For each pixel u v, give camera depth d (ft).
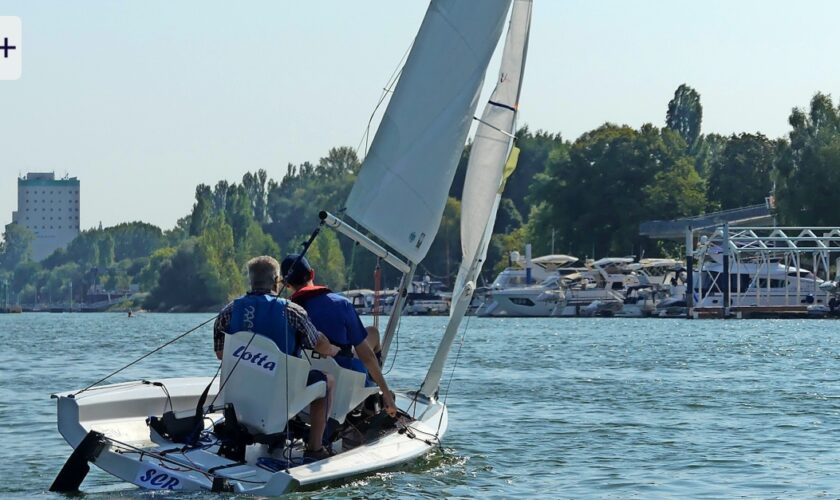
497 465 153.69
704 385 280.31
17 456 160.15
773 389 268.21
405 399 165.89
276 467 126.11
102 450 124.88
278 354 125.18
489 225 174.29
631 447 171.83
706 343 515.50
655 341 539.29
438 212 153.48
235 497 118.52
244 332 126.52
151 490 124.06
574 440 179.11
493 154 174.09
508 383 285.84
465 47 152.15
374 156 149.59
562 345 502.38
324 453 130.31
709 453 165.68
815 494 135.23
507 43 176.14
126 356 436.35
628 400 241.76
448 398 246.06
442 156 152.56
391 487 132.67
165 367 355.15
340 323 134.41
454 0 150.61
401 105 150.20
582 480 142.92
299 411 128.06
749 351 444.55
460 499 128.67
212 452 130.11
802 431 190.60
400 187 150.71
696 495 134.31
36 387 277.44
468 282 169.58
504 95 175.42
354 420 145.48
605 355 418.10
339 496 124.77
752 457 162.30
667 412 219.00
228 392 127.34
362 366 139.33
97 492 129.08
